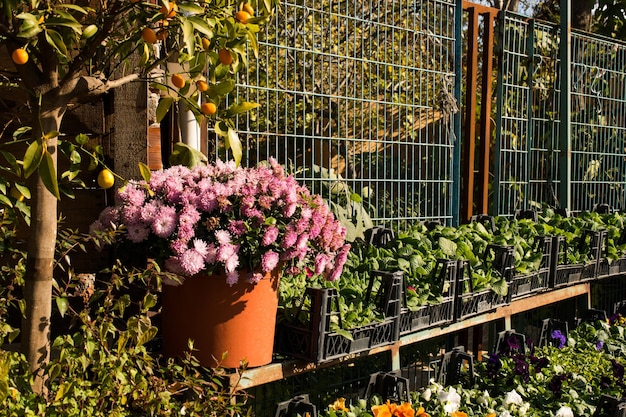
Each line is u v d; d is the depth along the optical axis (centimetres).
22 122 281
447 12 504
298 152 480
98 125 290
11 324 291
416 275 382
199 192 280
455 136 512
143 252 281
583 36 654
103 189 295
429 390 362
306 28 469
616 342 495
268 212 286
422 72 517
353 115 445
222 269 279
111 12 225
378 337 332
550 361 438
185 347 286
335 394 381
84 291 255
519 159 613
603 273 529
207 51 244
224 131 251
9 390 205
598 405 349
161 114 248
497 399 381
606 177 705
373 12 500
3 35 219
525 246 464
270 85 453
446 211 509
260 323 291
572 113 664
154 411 243
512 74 575
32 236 230
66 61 246
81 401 227
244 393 278
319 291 302
